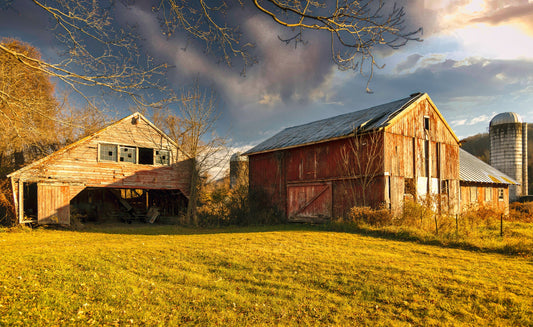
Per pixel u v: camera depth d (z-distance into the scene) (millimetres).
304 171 22422
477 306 6004
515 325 5258
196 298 6582
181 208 26219
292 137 25016
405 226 14898
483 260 9523
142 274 8320
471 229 14273
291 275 8109
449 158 22484
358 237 14094
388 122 18047
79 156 21391
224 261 9523
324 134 21469
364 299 6551
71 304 6102
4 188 20016
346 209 19453
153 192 29578
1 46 5062
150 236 16359
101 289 6945
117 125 22906
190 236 16000
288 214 23453
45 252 10875
